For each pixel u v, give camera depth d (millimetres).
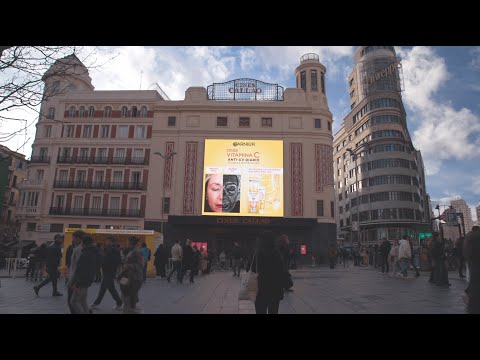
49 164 40156
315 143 38062
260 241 5652
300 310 7777
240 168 36750
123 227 37906
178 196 37031
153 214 37094
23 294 11117
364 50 69312
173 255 15219
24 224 38719
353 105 74062
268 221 35625
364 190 61625
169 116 39406
